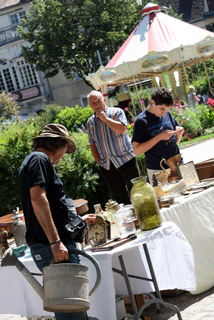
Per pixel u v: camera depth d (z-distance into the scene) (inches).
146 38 756.0
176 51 720.3
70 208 150.5
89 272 159.2
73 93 2058.3
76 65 1745.8
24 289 178.4
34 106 2133.4
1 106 1797.5
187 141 694.5
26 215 146.5
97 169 331.3
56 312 139.1
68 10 1707.7
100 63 1717.5
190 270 178.5
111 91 1465.3
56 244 139.2
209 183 216.8
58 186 147.3
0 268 184.1
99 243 166.1
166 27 767.1
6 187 320.5
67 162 322.3
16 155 321.4
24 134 327.6
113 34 1678.2
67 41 1706.4
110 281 154.3
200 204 204.4
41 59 1738.4
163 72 908.0
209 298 194.1
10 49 2156.7
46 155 146.7
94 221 168.6
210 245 205.9
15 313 183.8
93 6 1690.5
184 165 219.6
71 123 1099.9
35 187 140.3
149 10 780.6
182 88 913.5
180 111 754.8
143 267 179.5
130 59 733.9
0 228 204.4
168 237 178.7
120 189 270.7
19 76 2149.4
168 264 179.3
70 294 134.0
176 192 210.1
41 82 2101.4
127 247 158.4
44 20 1695.4
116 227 171.6
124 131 261.0
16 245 188.9
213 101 810.8
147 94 887.7
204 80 1061.8
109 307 155.3
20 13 2180.1
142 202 170.9
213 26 2119.8
